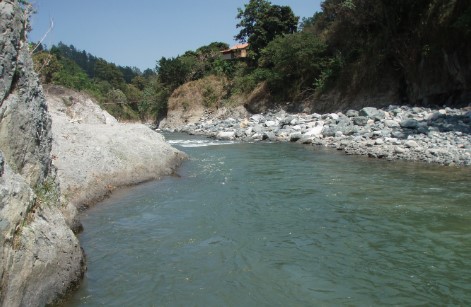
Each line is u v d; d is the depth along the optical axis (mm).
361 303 4840
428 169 11906
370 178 11109
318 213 8164
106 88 56000
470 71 21688
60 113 14664
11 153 5117
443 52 22891
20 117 5312
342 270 5664
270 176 11961
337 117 23781
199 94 45406
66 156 9648
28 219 4551
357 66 29344
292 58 33656
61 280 4820
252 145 20609
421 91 24594
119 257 6078
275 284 5297
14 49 5242
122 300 4883
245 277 5484
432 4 23859
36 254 4418
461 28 21625
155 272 5609
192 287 5215
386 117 20688
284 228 7332
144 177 11281
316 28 35969
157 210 8461
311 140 19734
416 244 6484
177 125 45094
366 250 6305
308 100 32531
